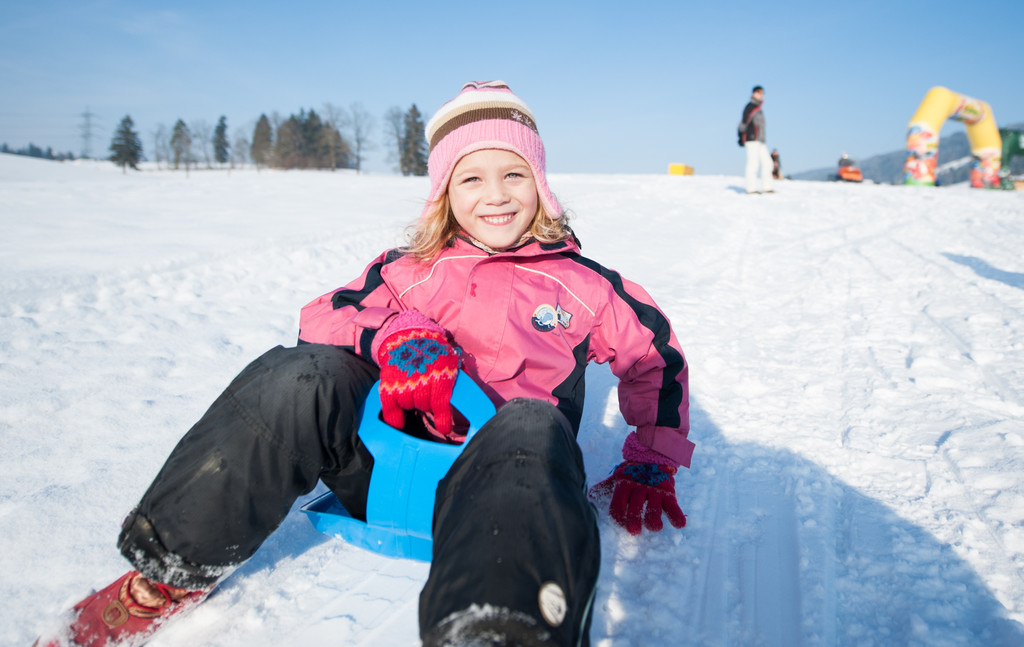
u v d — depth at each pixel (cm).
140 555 104
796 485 179
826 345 314
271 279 430
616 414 230
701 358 293
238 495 106
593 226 676
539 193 159
